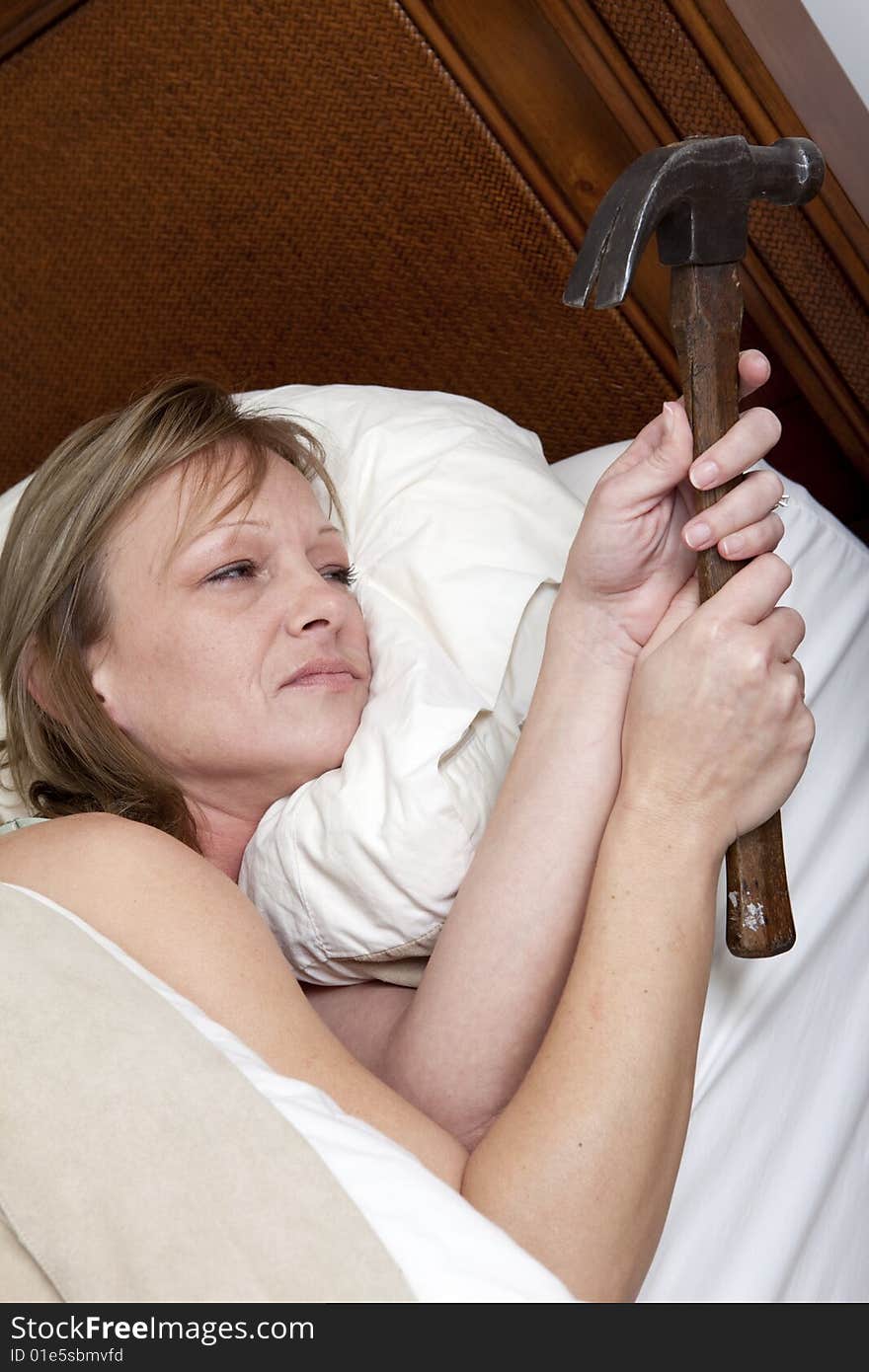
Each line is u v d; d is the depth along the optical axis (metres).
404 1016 0.94
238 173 1.57
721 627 0.81
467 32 1.42
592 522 0.87
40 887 0.84
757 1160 0.92
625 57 1.41
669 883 0.80
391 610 1.12
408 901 0.97
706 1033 0.92
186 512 1.07
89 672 1.10
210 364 1.72
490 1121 0.89
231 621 1.05
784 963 0.99
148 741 1.09
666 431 0.84
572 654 0.91
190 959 0.81
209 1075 0.68
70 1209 0.63
